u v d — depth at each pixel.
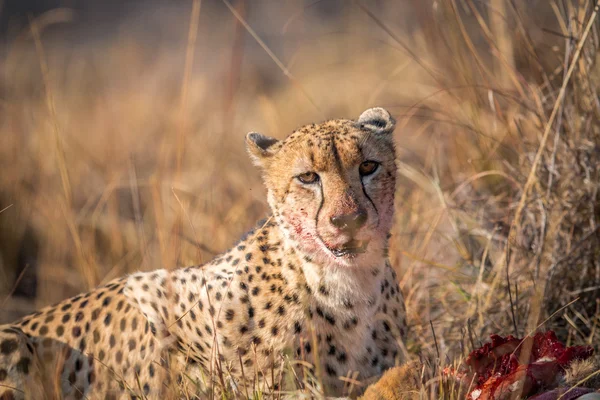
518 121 10.52
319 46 25.25
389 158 7.67
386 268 7.77
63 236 12.22
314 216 7.25
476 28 12.79
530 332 6.97
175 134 15.66
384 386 6.71
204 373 7.63
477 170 10.89
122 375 7.97
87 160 15.52
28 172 14.10
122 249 12.25
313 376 7.34
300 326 7.33
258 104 19.86
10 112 16.34
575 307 8.92
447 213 10.35
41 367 8.19
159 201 11.38
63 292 11.80
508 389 6.42
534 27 12.09
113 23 35.56
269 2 31.64
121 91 22.95
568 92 9.75
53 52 29.59
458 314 9.34
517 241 9.59
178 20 33.38
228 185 14.34
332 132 7.52
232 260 7.76
